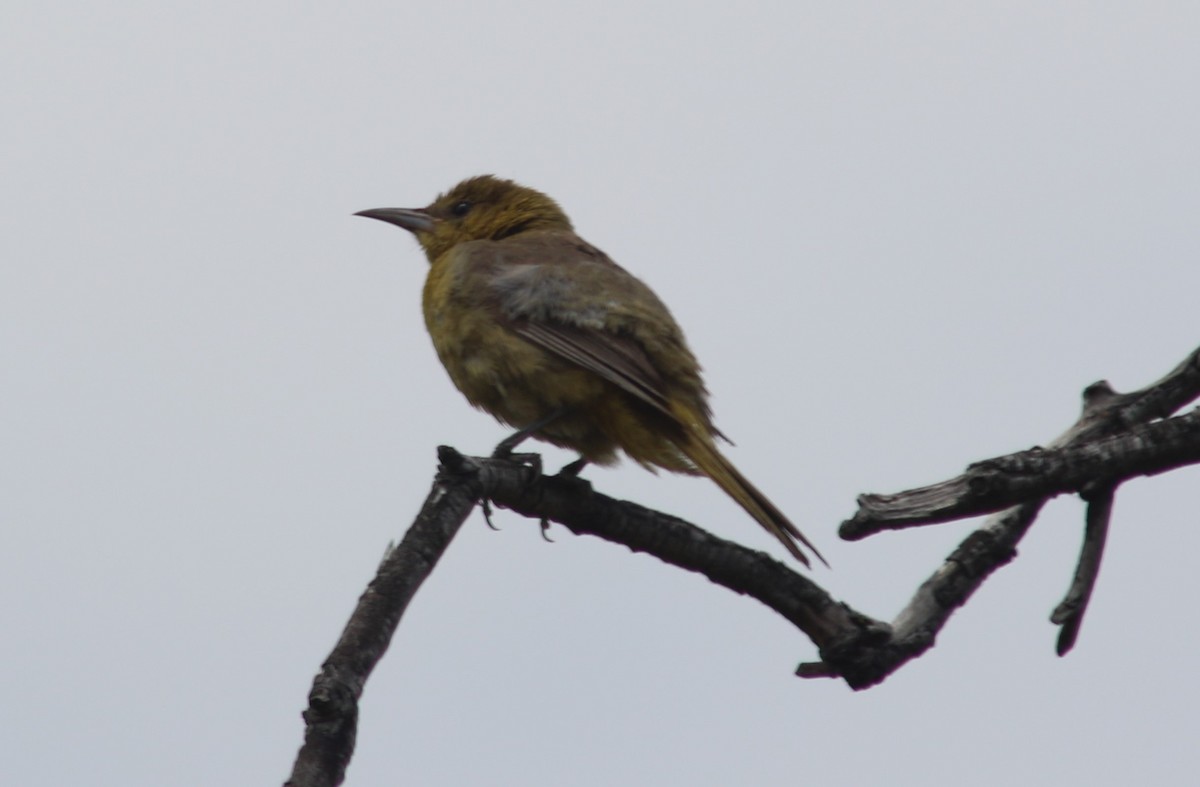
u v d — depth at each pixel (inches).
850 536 383.9
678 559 396.8
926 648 403.9
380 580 316.8
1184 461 390.9
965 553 417.4
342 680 285.0
